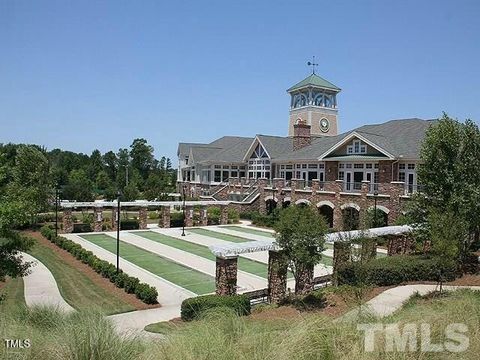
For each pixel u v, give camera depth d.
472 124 21.14
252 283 21.11
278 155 52.25
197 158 66.69
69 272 23.77
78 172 73.31
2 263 14.05
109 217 47.25
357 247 18.84
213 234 38.81
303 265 16.98
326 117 60.72
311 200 39.78
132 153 113.25
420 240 21.02
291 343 5.28
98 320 6.51
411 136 37.28
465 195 20.08
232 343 5.46
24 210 14.33
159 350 5.32
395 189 31.36
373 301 15.44
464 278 19.56
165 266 25.45
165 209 43.34
